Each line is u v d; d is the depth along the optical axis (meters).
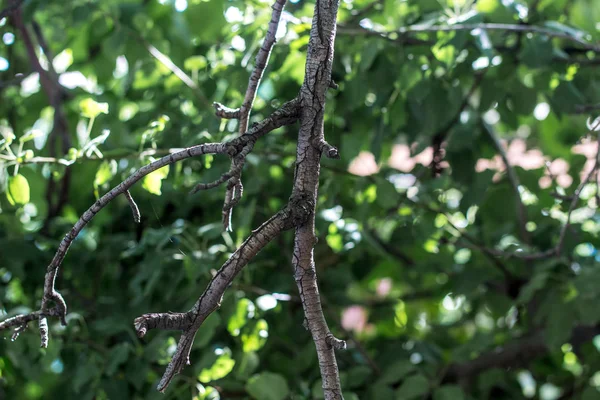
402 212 1.81
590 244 1.94
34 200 2.19
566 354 2.16
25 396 2.01
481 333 1.78
